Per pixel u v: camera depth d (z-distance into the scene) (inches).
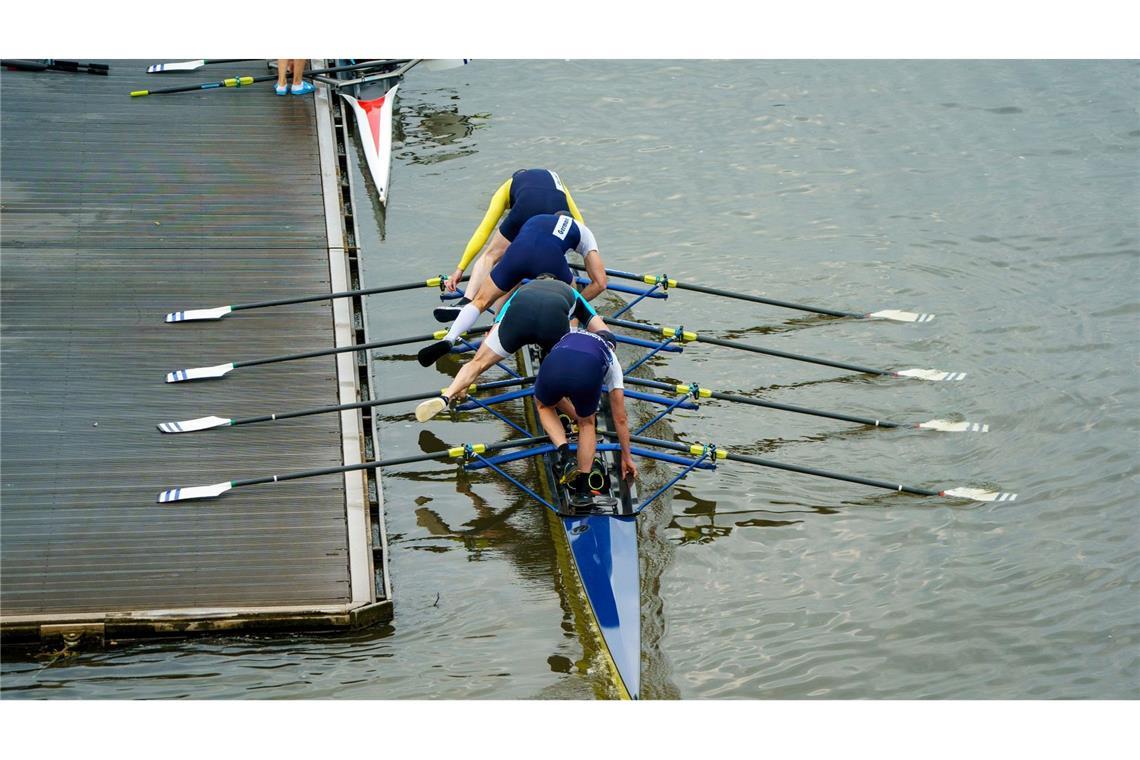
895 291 2271.2
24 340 1907.0
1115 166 2625.5
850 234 2431.1
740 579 1637.6
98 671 1444.4
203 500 1659.7
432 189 2573.8
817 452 1888.5
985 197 2534.5
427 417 1676.9
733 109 2864.2
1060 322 2167.8
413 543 1712.6
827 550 1691.7
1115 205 2496.3
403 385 2054.6
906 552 1683.1
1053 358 2076.8
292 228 2217.0
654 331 1968.5
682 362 2100.1
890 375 2025.1
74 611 1477.6
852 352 2117.4
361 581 1561.3
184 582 1534.2
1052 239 2397.9
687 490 1808.6
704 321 2203.5
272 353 1941.4
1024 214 2477.9
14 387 1818.4
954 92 2910.9
